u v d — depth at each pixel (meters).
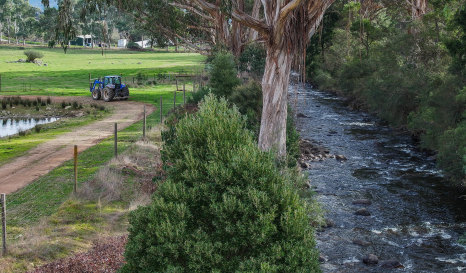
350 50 52.78
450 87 23.25
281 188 7.41
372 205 16.30
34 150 22.09
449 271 11.32
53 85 53.59
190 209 7.43
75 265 9.59
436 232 13.88
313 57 57.84
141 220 7.57
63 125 30.03
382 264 11.64
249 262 6.84
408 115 29.86
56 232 11.25
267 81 19.69
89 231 11.45
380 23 52.19
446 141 18.98
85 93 46.59
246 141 8.13
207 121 8.12
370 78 38.31
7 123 32.44
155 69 74.81
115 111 35.31
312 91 55.69
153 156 18.73
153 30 47.34
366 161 23.16
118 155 18.64
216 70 30.58
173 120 24.48
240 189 7.31
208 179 7.54
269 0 19.00
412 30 34.88
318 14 19.52
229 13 18.64
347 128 32.50
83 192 14.01
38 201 13.73
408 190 18.11
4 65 77.12
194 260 6.90
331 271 11.27
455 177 18.44
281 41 19.00
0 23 137.88
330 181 19.36
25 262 9.66
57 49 120.06
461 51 24.89
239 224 6.99
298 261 6.96
